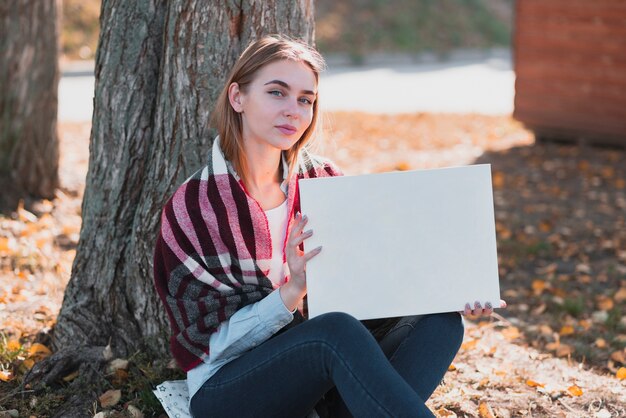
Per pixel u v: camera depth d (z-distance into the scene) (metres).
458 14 20.89
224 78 2.90
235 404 2.30
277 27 2.93
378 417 2.10
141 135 3.02
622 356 3.67
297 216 2.32
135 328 3.07
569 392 3.11
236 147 2.41
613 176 7.52
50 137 5.51
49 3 5.38
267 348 2.28
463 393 3.04
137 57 2.99
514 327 3.95
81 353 2.98
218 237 2.36
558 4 8.54
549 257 5.35
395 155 8.38
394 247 2.35
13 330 3.35
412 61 18.55
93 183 3.07
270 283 2.42
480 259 2.37
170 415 2.45
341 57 17.94
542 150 8.66
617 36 8.20
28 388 2.89
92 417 2.78
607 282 4.93
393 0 20.41
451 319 2.40
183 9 2.86
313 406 2.36
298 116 2.37
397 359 2.35
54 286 3.86
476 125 10.21
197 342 2.34
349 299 2.35
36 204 5.40
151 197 2.96
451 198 2.35
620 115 8.36
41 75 5.38
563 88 8.72
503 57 19.30
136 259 3.00
